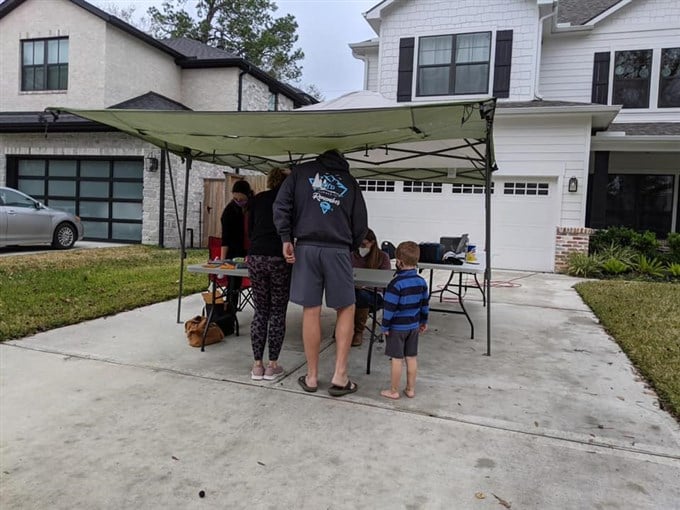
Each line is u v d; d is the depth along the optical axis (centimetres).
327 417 301
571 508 214
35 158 1338
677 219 1255
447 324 554
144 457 250
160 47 1430
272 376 363
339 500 217
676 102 1170
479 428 290
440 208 1109
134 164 1263
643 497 223
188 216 1284
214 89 1508
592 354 445
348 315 337
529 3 1112
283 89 1742
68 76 1313
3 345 423
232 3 2614
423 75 1198
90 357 401
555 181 1027
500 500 219
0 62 1369
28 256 942
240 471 239
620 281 888
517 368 403
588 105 993
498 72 1137
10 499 213
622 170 1280
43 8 1323
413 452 261
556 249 1021
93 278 734
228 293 478
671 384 356
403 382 365
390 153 548
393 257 650
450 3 1167
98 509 208
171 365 389
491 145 416
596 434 285
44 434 271
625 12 1183
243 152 502
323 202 328
